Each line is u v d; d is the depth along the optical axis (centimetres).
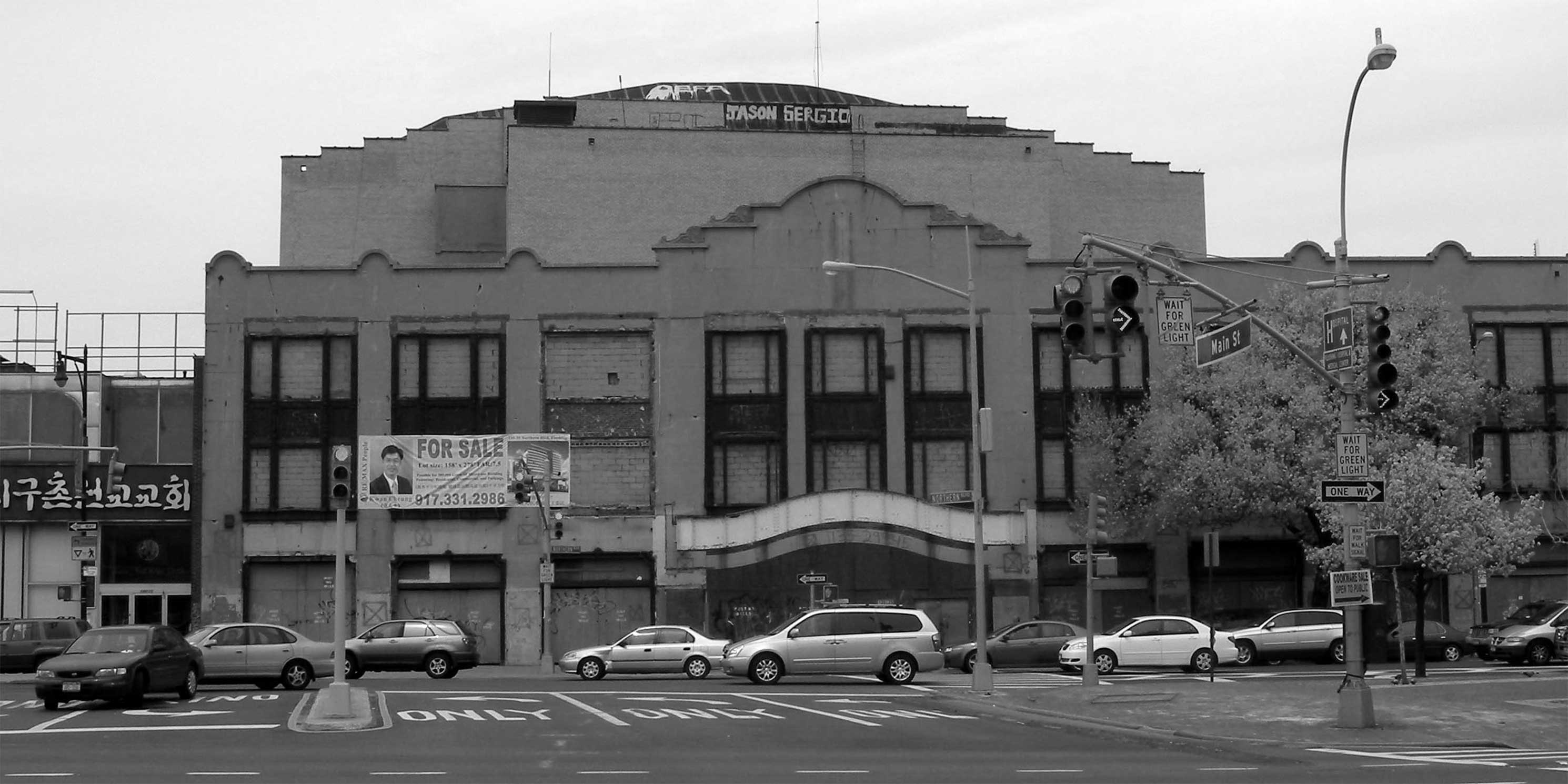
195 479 5619
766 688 3784
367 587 5606
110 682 3106
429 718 2842
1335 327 2605
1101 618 5700
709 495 5669
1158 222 7212
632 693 3575
